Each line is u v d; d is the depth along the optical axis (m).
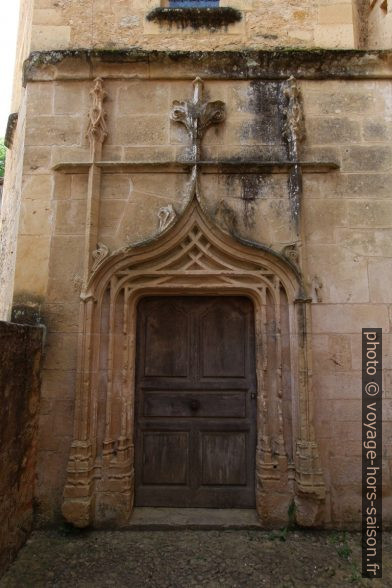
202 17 4.60
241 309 4.22
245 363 4.13
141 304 4.23
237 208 4.12
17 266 4.04
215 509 3.95
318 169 4.18
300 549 3.41
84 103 4.33
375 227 4.11
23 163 4.21
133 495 3.92
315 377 3.88
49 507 3.69
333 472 3.77
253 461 4.02
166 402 4.09
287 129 4.24
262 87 4.36
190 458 4.04
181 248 4.06
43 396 3.84
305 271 3.96
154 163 4.13
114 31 4.59
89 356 3.83
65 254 4.06
